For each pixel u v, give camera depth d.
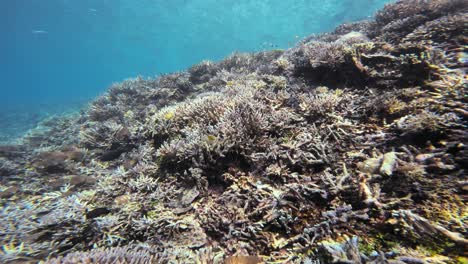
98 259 2.71
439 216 2.39
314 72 6.29
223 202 3.50
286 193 3.23
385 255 2.25
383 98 4.25
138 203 3.93
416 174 2.77
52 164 6.28
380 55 5.27
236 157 4.05
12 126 20.78
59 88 152.00
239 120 4.30
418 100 3.89
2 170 6.82
